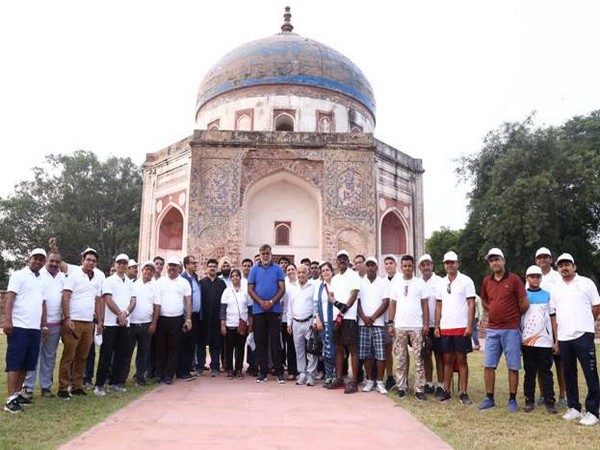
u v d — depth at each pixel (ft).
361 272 23.15
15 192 91.71
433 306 20.40
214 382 21.83
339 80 54.80
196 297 23.70
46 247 87.81
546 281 19.27
